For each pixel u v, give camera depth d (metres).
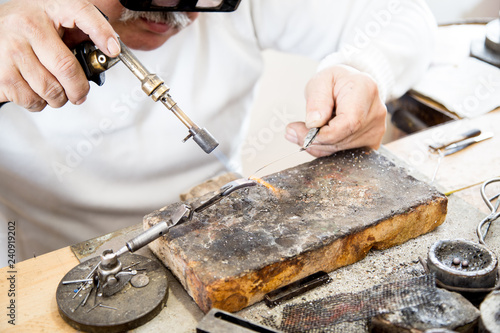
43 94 0.96
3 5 0.97
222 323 0.71
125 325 0.75
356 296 0.79
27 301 0.82
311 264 0.85
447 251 0.84
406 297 0.76
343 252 0.87
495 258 0.80
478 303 0.79
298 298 0.83
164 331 0.77
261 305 0.82
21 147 1.38
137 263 0.85
